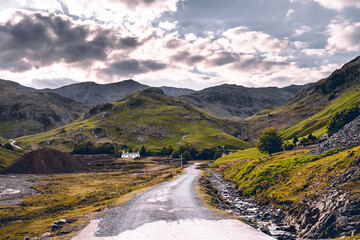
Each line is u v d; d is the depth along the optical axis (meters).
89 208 36.31
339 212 19.30
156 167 163.12
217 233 20.73
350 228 17.41
